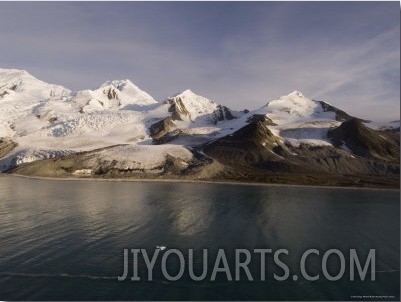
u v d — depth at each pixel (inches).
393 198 3941.9
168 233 2005.4
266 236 2000.5
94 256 1593.3
